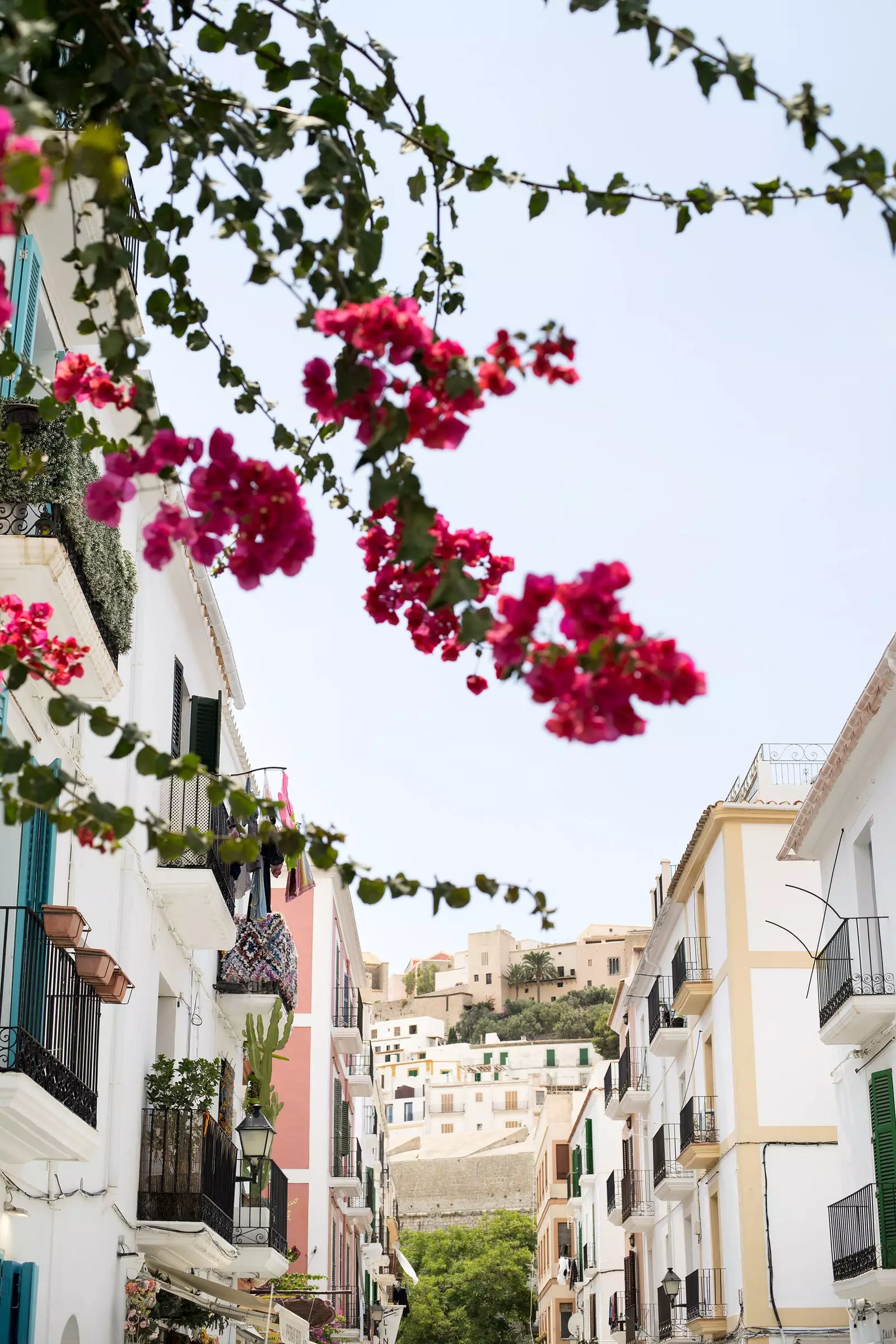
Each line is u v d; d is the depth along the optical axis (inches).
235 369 198.5
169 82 156.5
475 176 178.4
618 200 175.2
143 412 146.6
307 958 1147.9
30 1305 355.3
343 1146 1237.1
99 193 118.4
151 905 543.2
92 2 147.6
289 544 140.2
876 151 148.5
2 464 326.0
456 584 144.3
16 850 352.2
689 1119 957.8
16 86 165.6
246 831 174.1
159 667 567.5
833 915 725.9
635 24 149.7
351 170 161.2
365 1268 1603.1
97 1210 448.5
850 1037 665.0
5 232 105.0
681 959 1035.3
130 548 511.2
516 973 6304.1
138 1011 516.1
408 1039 5634.8
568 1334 2190.0
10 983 327.6
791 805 919.7
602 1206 1747.0
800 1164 856.9
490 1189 3454.7
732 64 148.4
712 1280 927.7
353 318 134.7
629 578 116.0
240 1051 821.9
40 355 410.6
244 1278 753.0
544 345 142.7
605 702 114.0
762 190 171.3
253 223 156.3
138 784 523.5
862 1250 649.0
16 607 225.8
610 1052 4601.4
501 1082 4035.4
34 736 367.2
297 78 175.9
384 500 140.6
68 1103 343.3
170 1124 523.8
